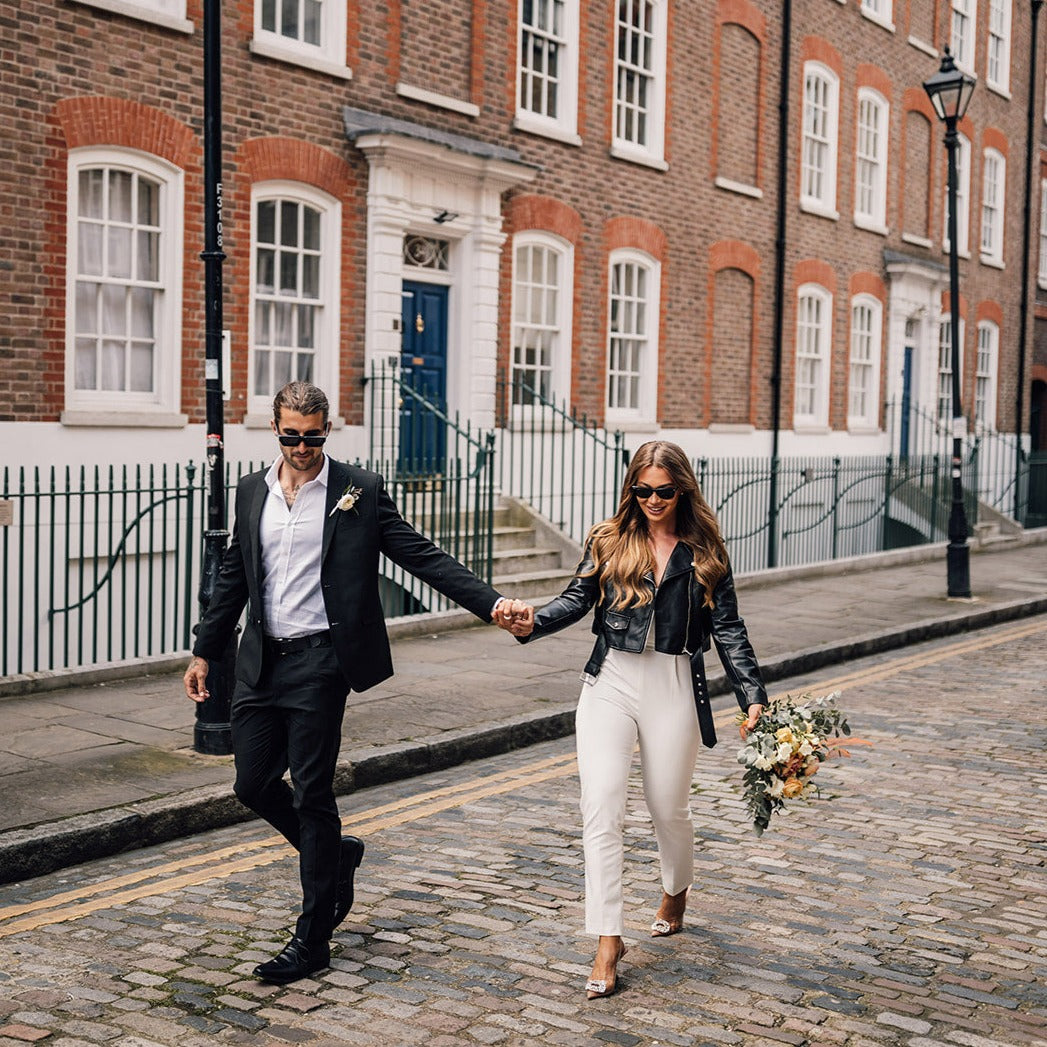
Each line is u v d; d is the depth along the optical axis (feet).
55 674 27.07
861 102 67.46
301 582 13.83
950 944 15.38
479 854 18.45
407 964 14.35
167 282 33.99
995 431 83.87
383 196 39.45
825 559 61.72
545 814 20.62
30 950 14.64
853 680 33.37
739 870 17.92
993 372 83.66
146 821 18.84
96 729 23.68
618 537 14.20
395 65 40.50
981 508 74.18
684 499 14.35
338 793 21.71
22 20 30.32
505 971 14.23
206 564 22.65
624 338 51.47
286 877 17.42
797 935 15.53
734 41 56.49
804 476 57.06
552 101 47.55
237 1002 13.26
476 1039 12.53
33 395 30.91
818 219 63.26
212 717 22.16
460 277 43.68
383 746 23.16
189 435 34.53
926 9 72.95
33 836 17.49
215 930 15.34
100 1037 12.39
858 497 67.21
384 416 39.88
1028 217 86.48
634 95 51.37
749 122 57.72
